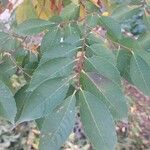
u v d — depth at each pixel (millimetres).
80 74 269
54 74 271
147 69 293
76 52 289
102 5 467
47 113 255
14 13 539
